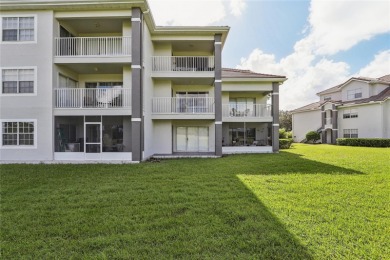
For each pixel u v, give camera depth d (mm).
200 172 9570
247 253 3455
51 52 12711
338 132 29219
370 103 25062
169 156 15367
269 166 11055
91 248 3627
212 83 17750
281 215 4867
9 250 3570
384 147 22594
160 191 6719
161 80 16625
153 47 16391
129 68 13766
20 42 12711
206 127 18094
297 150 20234
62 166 11188
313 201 5742
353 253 3434
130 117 14266
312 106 34281
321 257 3336
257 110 20281
